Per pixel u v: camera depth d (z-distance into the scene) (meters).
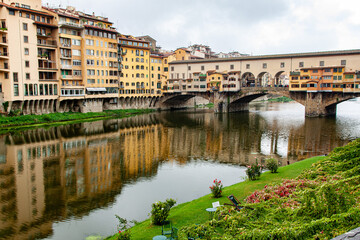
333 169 24.34
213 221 17.33
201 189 32.03
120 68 100.44
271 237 13.48
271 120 84.56
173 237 17.05
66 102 85.25
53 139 57.50
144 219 25.03
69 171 38.31
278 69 93.56
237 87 101.12
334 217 12.95
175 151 49.47
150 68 113.19
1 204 28.12
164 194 30.67
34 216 25.69
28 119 72.00
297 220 15.40
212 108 129.75
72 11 91.69
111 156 45.94
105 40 93.06
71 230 23.25
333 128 68.81
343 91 80.88
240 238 14.42
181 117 94.25
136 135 63.28
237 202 22.03
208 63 108.12
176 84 114.00
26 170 38.59
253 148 51.56
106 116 92.50
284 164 41.06
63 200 29.16
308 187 20.80
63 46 81.19
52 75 80.62
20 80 71.25
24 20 71.62
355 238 6.98
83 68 87.12
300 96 89.06
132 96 106.94
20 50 71.00
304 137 59.84
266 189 21.84
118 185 33.34
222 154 47.50
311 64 87.38
